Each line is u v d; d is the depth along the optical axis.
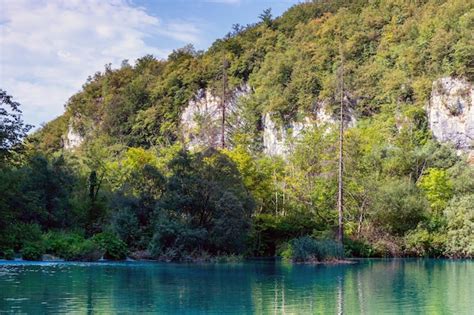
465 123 75.50
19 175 38.66
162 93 124.00
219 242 39.53
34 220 41.38
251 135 99.75
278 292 19.98
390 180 56.09
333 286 22.36
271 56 116.31
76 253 34.53
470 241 47.78
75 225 44.31
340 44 103.31
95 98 147.75
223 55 122.81
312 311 15.65
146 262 35.62
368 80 92.44
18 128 35.81
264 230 49.78
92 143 91.88
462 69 77.44
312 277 26.66
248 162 51.91
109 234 37.59
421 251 50.12
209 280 24.06
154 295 18.34
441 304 17.23
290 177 57.88
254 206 43.81
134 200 40.69
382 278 26.48
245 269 31.52
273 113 99.56
